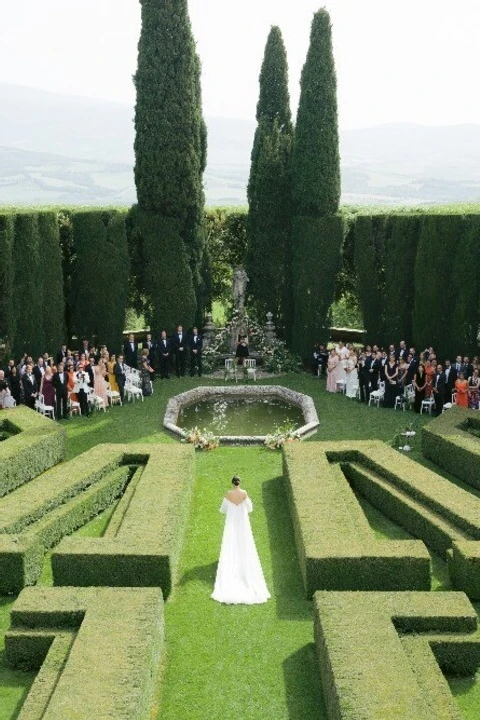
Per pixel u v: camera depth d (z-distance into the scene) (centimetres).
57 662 1124
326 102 3183
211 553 1628
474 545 1429
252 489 1975
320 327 3341
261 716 1103
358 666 1061
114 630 1158
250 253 3503
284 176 3391
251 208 3466
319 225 3266
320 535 1496
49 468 2122
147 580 1427
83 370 2658
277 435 2289
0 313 2753
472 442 2039
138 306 3466
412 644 1155
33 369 2592
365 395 2780
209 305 3559
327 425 2506
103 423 2553
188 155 3209
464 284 2809
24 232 2777
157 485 1770
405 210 3394
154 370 3147
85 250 3117
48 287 2919
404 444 2309
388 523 1762
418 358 2736
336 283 3488
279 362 3256
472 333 2838
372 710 971
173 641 1295
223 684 1177
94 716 972
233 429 2498
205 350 3303
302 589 1465
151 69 3122
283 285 3500
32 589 1290
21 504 1656
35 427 2197
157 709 1119
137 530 1527
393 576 1392
